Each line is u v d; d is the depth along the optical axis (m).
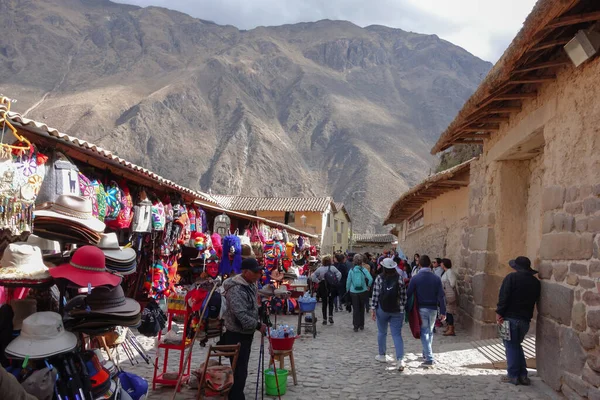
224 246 8.51
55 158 4.91
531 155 9.06
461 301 11.74
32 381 3.22
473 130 9.54
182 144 130.62
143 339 9.18
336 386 6.51
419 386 6.52
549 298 6.32
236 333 5.27
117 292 4.17
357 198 113.81
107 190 6.38
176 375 6.30
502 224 9.55
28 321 3.51
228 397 5.24
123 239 7.62
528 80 6.68
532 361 7.38
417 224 21.39
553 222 6.38
